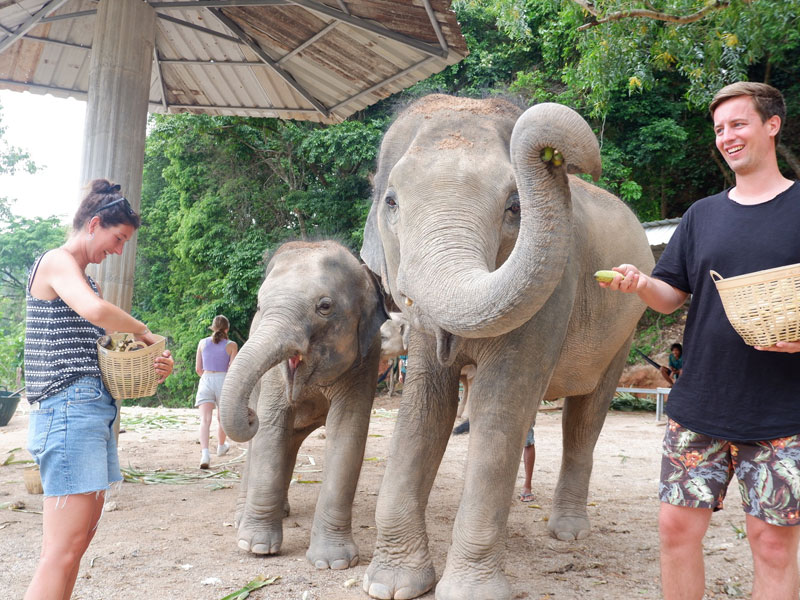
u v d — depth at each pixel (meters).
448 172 2.77
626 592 3.26
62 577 2.33
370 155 17.14
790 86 16.48
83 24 6.93
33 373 2.45
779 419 2.21
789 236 2.22
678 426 2.43
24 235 34.59
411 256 2.64
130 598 3.10
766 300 2.05
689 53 9.43
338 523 3.64
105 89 5.63
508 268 2.23
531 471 5.37
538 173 2.11
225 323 6.68
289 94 8.05
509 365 3.08
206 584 3.29
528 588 3.29
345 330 3.78
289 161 19.44
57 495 2.34
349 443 3.74
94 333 2.54
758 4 9.48
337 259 3.96
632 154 16.94
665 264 2.55
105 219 2.53
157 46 7.46
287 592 3.18
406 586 3.12
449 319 2.41
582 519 4.35
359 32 6.21
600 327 3.99
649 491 5.79
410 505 3.25
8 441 8.25
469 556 2.99
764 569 2.27
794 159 15.59
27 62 7.33
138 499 5.14
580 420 4.52
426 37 5.85
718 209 2.41
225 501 5.11
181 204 21.22
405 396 3.39
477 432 3.09
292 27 6.57
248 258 18.30
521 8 12.62
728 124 2.34
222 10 6.61
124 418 10.62
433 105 3.17
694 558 2.43
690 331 2.44
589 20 12.91
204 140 19.92
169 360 2.61
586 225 3.71
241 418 3.25
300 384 3.71
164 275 23.66
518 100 3.36
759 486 2.24
